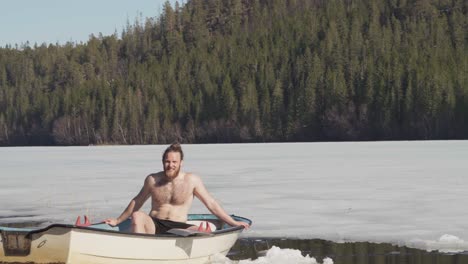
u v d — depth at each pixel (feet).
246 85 401.29
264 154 138.10
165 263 23.29
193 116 417.90
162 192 25.08
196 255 24.14
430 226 33.78
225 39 514.27
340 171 73.77
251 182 60.70
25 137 476.54
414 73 345.10
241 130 392.47
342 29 469.98
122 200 47.37
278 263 25.41
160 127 422.41
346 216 37.91
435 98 327.26
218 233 24.63
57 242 21.61
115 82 451.94
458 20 468.34
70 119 441.68
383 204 42.78
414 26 462.60
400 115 341.82
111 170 85.35
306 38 455.63
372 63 376.89
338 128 362.53
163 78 447.83
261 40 488.02
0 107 495.82
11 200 49.47
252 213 39.73
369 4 504.84
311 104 374.22
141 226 23.65
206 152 161.99
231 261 25.38
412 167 78.43
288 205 43.24
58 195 52.24
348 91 370.12
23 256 22.15
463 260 25.77
